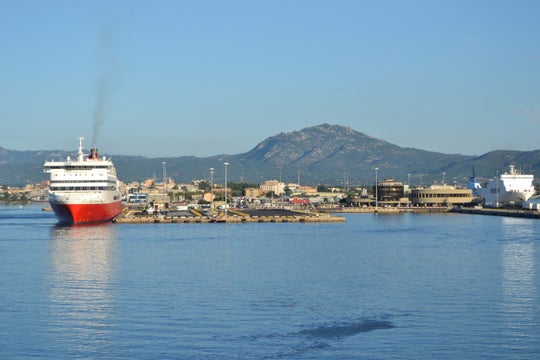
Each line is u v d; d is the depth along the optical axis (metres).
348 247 162.38
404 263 132.38
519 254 146.62
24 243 172.50
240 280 112.19
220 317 85.94
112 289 104.44
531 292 101.75
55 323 83.75
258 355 71.38
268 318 85.44
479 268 125.31
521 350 72.94
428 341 75.94
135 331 79.94
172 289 104.25
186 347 74.00
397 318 85.50
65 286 107.25
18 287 106.56
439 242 174.88
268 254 147.12
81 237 189.25
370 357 70.81
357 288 104.94
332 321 84.00
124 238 185.38
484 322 83.56
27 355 71.81
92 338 77.38
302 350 72.88
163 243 171.25
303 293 101.00
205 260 136.75
